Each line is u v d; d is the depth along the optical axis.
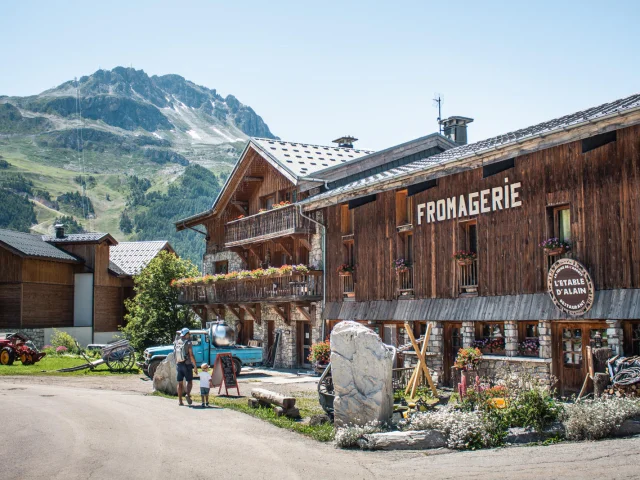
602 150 16.73
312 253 28.88
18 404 17.73
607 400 12.88
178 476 10.18
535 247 18.34
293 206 28.73
